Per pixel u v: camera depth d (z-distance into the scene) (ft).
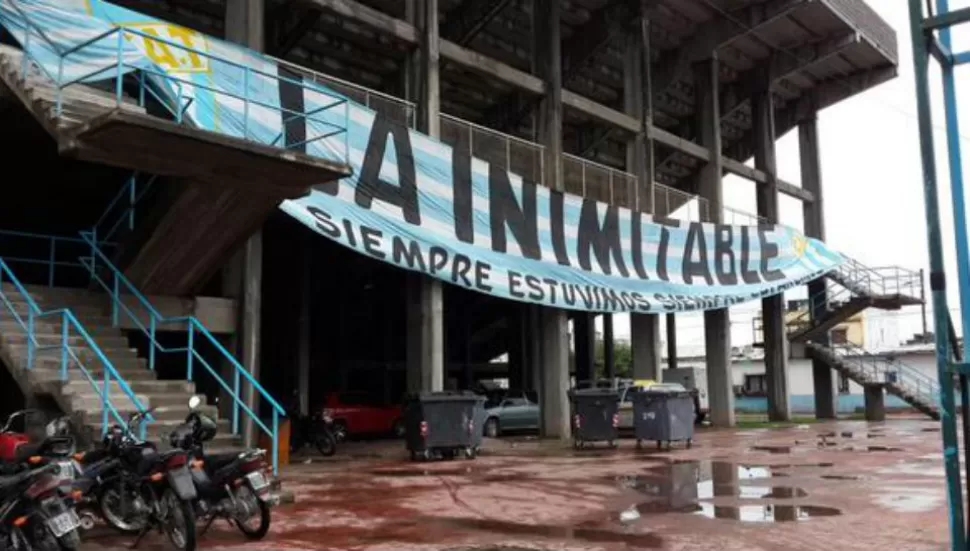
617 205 88.38
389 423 86.53
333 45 80.48
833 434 81.00
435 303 66.39
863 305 114.73
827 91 121.60
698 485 41.29
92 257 46.96
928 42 12.92
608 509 34.01
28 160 51.52
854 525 29.40
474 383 114.73
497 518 32.01
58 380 35.47
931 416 124.57
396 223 58.80
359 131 57.82
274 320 90.27
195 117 46.68
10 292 41.91
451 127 70.90
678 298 84.07
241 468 27.12
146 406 36.52
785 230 104.32
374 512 33.65
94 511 30.89
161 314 47.75
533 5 81.87
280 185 39.65
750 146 127.85
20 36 40.24
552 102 79.77
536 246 71.31
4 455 30.40
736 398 177.47
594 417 65.57
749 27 98.53
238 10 54.80
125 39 44.91
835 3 98.43
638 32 92.53
